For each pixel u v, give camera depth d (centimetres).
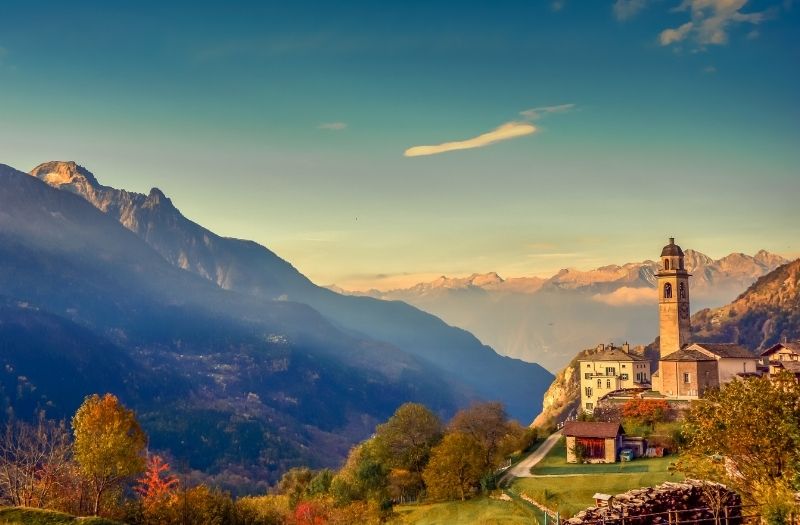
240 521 9281
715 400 5153
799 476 4628
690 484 5347
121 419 8750
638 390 18475
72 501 8462
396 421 15350
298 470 16600
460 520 10456
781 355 17175
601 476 11375
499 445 14912
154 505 8619
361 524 11006
